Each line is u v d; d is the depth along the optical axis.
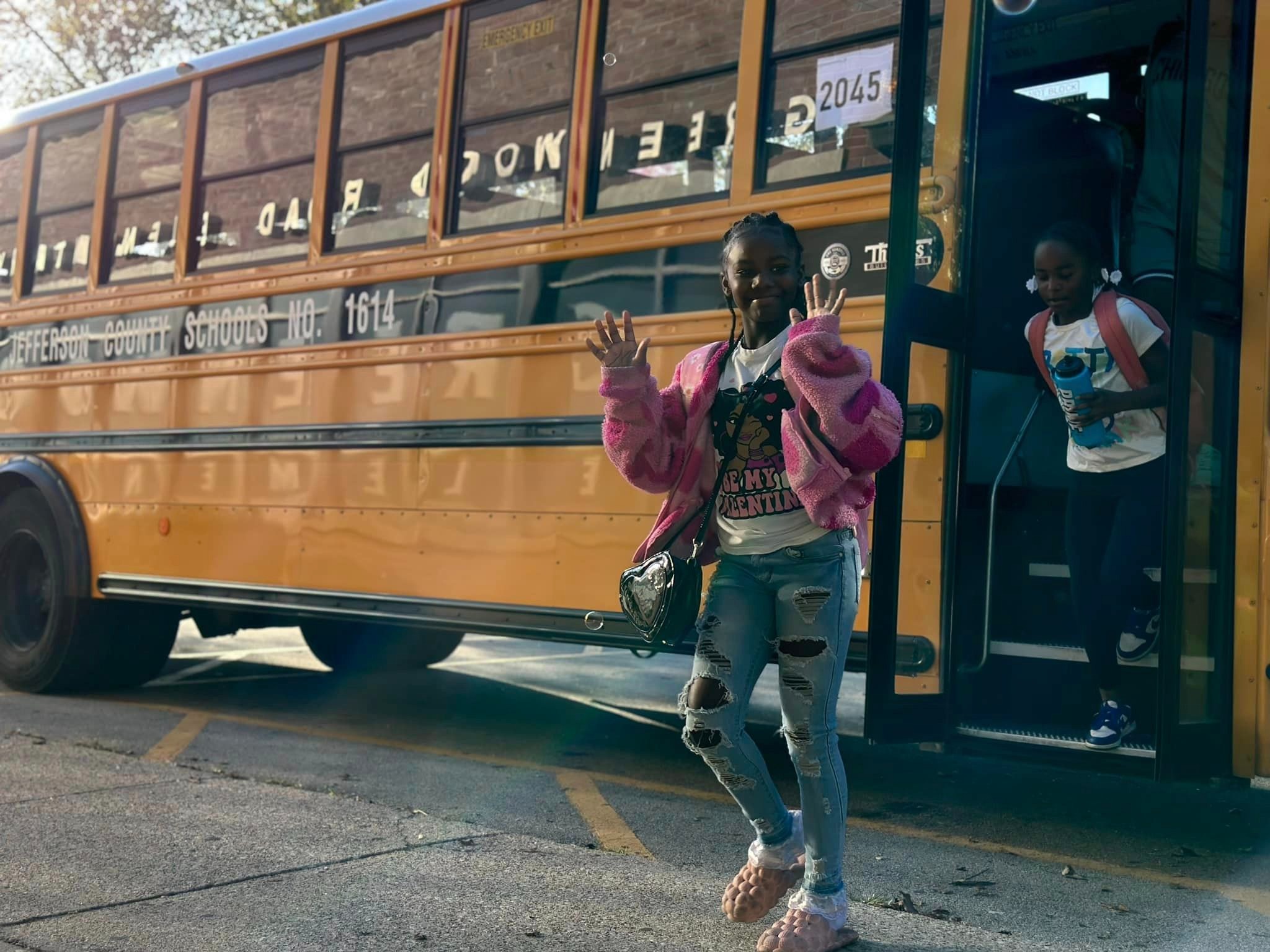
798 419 3.02
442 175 5.99
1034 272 5.20
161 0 19.69
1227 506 4.12
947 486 4.51
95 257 7.60
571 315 5.46
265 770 5.44
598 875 3.90
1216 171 4.16
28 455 7.81
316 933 3.36
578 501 5.34
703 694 3.20
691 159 5.20
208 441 6.82
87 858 4.02
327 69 6.54
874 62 4.74
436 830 4.42
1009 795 5.31
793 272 3.21
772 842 3.36
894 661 4.31
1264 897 3.83
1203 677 4.12
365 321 6.20
